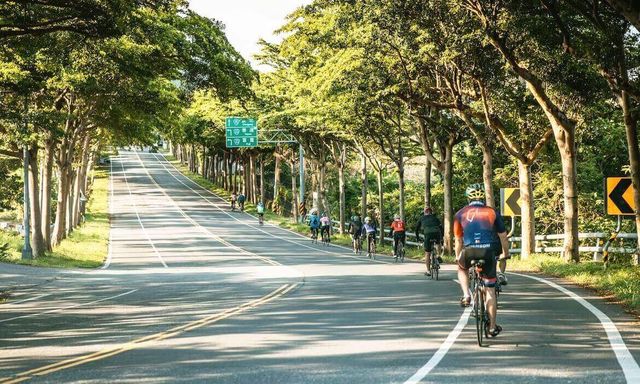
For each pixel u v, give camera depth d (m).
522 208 33.34
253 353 11.12
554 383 8.48
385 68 31.97
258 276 30.44
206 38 29.25
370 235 43.81
